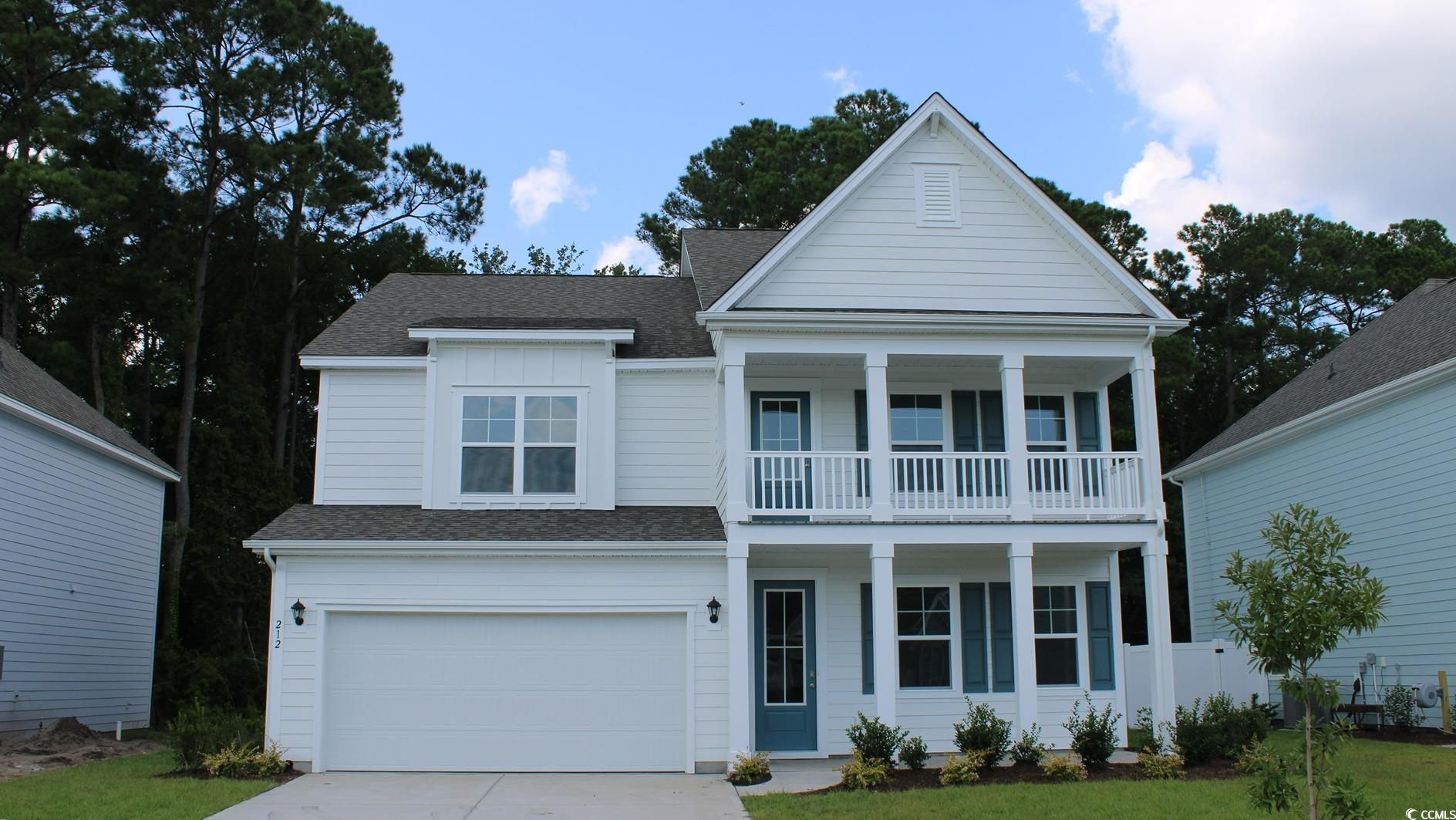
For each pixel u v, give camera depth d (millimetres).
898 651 17438
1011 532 15805
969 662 17484
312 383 39406
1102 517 16453
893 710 15164
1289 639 8273
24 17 29188
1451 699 17859
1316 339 42844
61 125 27328
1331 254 45688
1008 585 17781
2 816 11312
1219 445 25266
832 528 15594
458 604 15695
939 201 17047
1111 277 17000
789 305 16469
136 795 12672
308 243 36438
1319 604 8250
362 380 18047
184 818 11359
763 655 17031
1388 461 19641
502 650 15781
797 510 15844
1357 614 8188
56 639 19312
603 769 15523
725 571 15938
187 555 29453
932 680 17406
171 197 31062
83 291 29828
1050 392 18516
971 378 18234
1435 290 23031
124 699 22266
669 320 19969
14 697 17906
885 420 16047
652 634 15875
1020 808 11633
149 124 30938
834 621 17234
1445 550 18141
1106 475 16828
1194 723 14719
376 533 15750
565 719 15664
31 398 18734
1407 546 19078
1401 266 44906
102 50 29516
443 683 15664
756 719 16828
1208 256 44656
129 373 34562
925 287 16750
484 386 17812
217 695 26672
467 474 17547
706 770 15375
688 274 23953
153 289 29359
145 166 30625
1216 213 45188
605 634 15867
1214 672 20297
